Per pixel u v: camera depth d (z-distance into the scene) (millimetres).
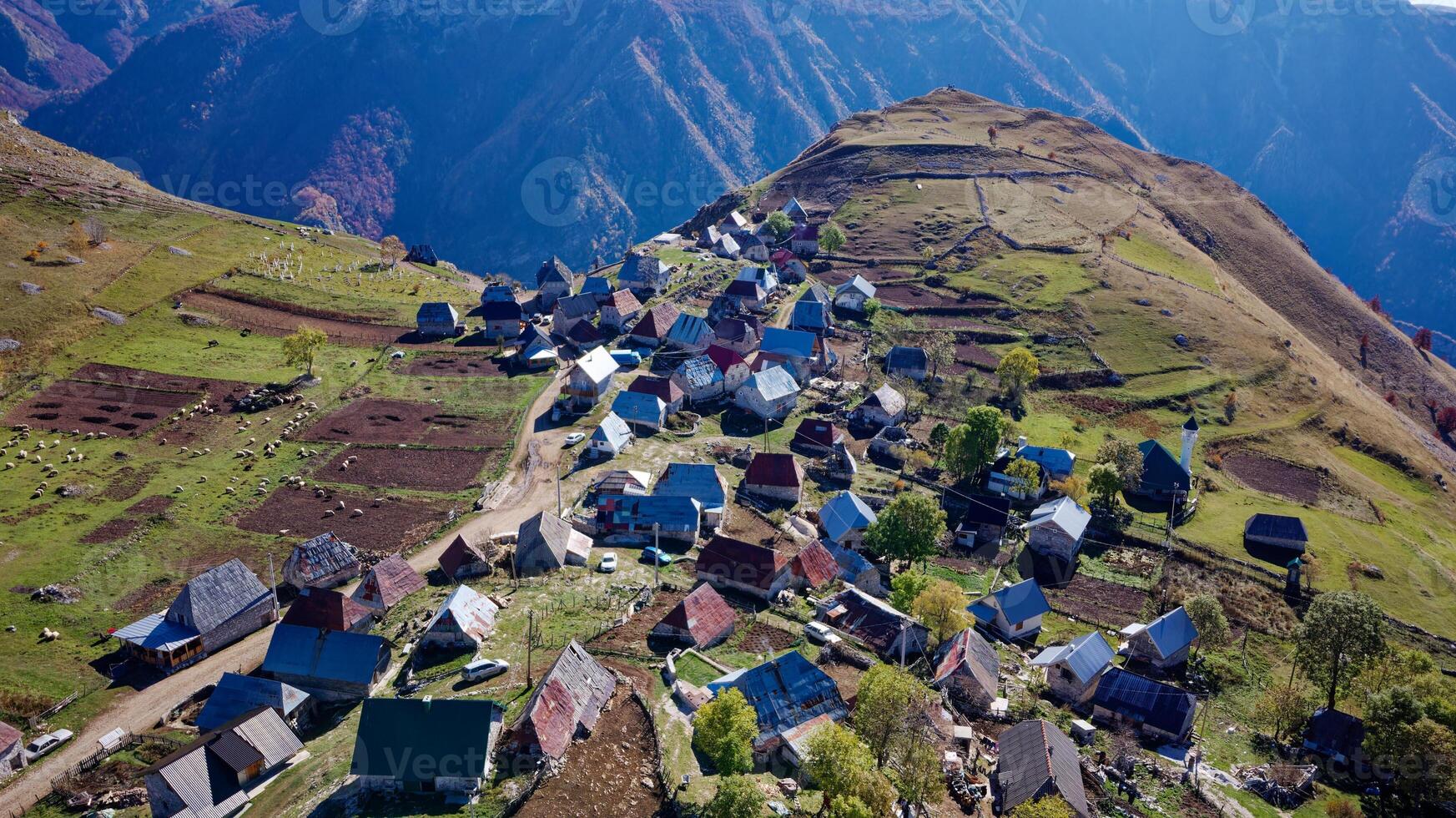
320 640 82000
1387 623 115812
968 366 179000
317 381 151750
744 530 111875
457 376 156250
